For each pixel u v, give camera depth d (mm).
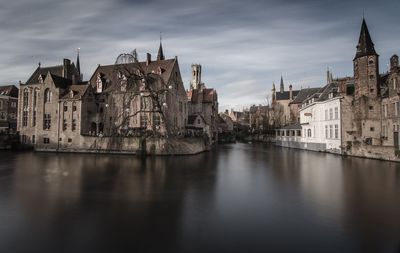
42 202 16422
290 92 102875
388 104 37562
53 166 31375
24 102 54812
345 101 43312
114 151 45594
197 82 92000
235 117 158375
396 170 27203
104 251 10164
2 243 10852
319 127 51094
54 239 11219
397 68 35656
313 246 10453
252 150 56562
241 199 17062
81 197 17625
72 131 49500
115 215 14094
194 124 66062
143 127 48312
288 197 17438
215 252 10070
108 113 46875
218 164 33500
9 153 47250
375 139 39812
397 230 11875
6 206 15641
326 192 18656
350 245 10500
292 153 48438
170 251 10141
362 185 20688
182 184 21625
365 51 40844
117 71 43938
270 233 11703
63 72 57719
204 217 13758
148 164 33250
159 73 53031
